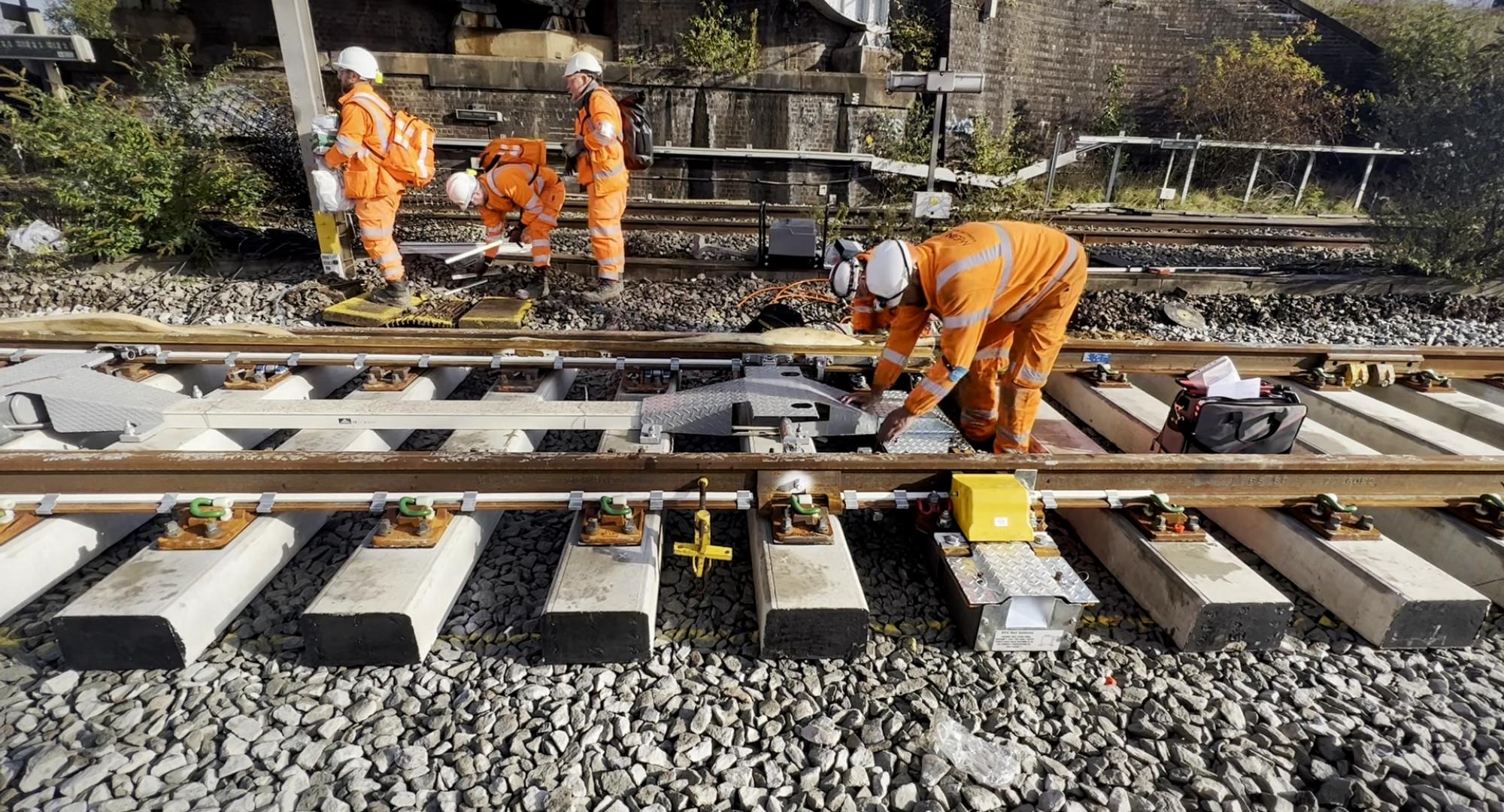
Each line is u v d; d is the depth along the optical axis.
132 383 3.61
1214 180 15.40
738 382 3.75
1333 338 6.62
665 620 2.75
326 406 3.57
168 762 2.08
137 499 2.69
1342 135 15.74
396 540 2.63
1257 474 3.16
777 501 2.87
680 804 2.03
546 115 11.88
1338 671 2.65
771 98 12.28
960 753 2.21
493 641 2.62
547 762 2.13
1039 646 2.67
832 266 3.25
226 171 7.55
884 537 3.37
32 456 2.71
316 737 2.20
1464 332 6.82
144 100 9.21
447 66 11.53
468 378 4.97
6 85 10.34
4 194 7.59
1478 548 3.02
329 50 12.88
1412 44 15.90
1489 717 2.45
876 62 13.38
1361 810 2.11
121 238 6.77
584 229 8.95
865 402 3.53
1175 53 16.73
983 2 14.38
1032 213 8.68
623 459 2.89
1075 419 4.79
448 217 9.20
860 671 2.54
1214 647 2.68
